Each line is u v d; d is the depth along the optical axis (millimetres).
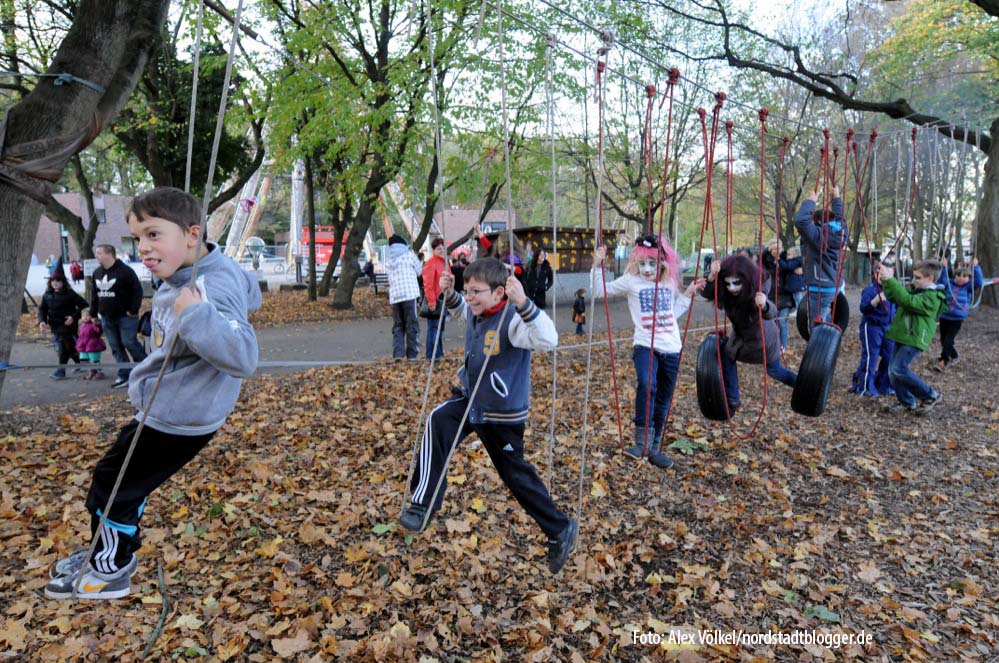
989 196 13617
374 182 16656
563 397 7656
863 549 4293
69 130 5602
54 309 8945
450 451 2990
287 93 13641
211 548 4113
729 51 13234
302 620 3359
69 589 2332
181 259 2195
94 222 19906
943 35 14484
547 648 3260
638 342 5188
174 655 3086
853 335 12555
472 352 3131
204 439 2316
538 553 4156
